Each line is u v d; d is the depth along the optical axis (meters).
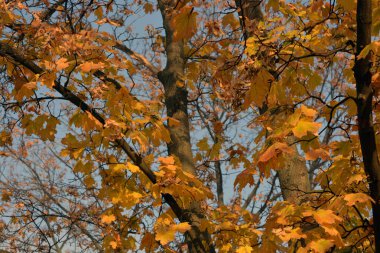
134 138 3.58
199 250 4.43
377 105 3.39
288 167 4.76
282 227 2.91
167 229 3.13
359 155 3.45
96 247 7.30
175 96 5.48
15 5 3.45
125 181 4.05
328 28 4.07
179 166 3.72
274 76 3.42
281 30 3.68
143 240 3.51
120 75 3.80
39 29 3.39
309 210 2.82
